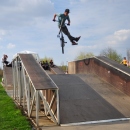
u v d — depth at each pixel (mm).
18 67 12625
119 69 13352
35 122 9234
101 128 8273
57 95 8938
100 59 16016
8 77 24453
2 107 12258
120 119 9453
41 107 11867
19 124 8789
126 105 11047
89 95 12000
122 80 12961
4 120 9461
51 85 9062
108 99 11695
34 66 10852
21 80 12625
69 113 9875
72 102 10969
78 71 20500
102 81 14766
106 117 9656
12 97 15781
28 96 10148
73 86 13125
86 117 9578
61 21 12828
